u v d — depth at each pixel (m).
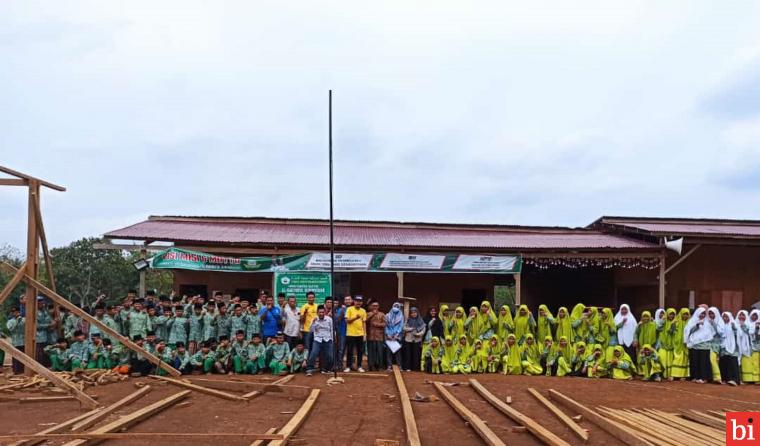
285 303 15.26
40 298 14.55
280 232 21.08
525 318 15.38
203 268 17.67
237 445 7.84
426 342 15.20
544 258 20.00
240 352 14.27
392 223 23.97
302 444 7.93
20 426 8.76
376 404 10.64
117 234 18.23
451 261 19.12
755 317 15.34
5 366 16.55
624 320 15.15
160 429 8.71
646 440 8.02
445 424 9.09
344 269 18.50
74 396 10.05
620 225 21.80
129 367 13.80
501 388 12.28
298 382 13.00
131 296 15.02
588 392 12.24
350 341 14.85
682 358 14.82
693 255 22.34
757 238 19.73
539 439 8.24
